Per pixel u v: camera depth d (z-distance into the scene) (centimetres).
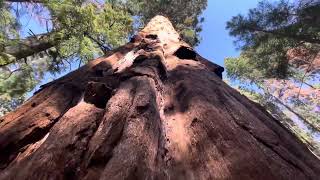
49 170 224
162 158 254
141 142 237
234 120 297
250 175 236
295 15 1290
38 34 1166
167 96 354
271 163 247
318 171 272
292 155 272
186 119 304
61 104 333
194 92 340
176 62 467
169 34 679
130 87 313
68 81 383
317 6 1189
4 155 284
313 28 1230
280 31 1330
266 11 1352
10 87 1230
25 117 313
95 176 223
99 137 245
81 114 275
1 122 326
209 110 302
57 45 1175
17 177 223
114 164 217
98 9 1313
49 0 1002
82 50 1093
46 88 370
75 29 1094
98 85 313
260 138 278
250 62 1664
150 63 405
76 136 250
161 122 294
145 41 586
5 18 967
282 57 1452
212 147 261
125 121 261
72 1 1060
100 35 1267
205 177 240
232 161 246
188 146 270
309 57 1498
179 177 244
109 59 477
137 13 1864
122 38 1368
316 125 2094
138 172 214
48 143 242
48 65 1357
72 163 233
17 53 1120
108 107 274
